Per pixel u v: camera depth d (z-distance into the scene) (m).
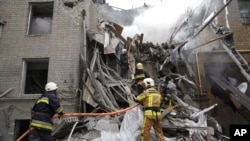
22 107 8.86
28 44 9.70
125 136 6.27
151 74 10.51
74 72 9.20
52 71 9.27
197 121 7.60
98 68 9.55
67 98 8.80
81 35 9.93
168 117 7.36
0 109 8.80
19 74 9.34
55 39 9.73
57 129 6.98
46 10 10.59
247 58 11.48
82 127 7.11
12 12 10.21
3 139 8.48
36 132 5.20
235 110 9.70
